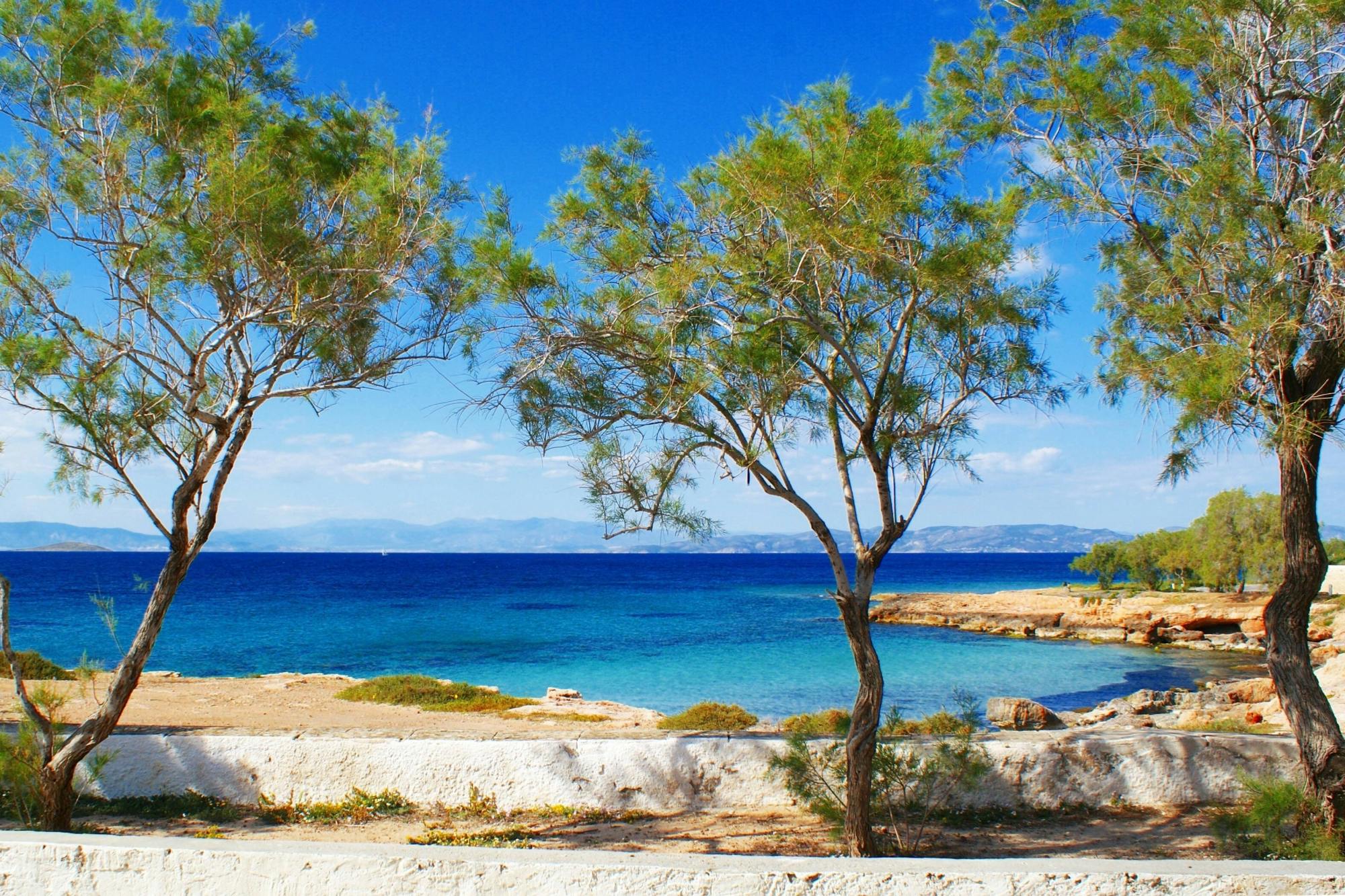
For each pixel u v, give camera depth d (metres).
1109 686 29.91
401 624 47.88
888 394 7.42
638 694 26.12
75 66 6.81
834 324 7.14
